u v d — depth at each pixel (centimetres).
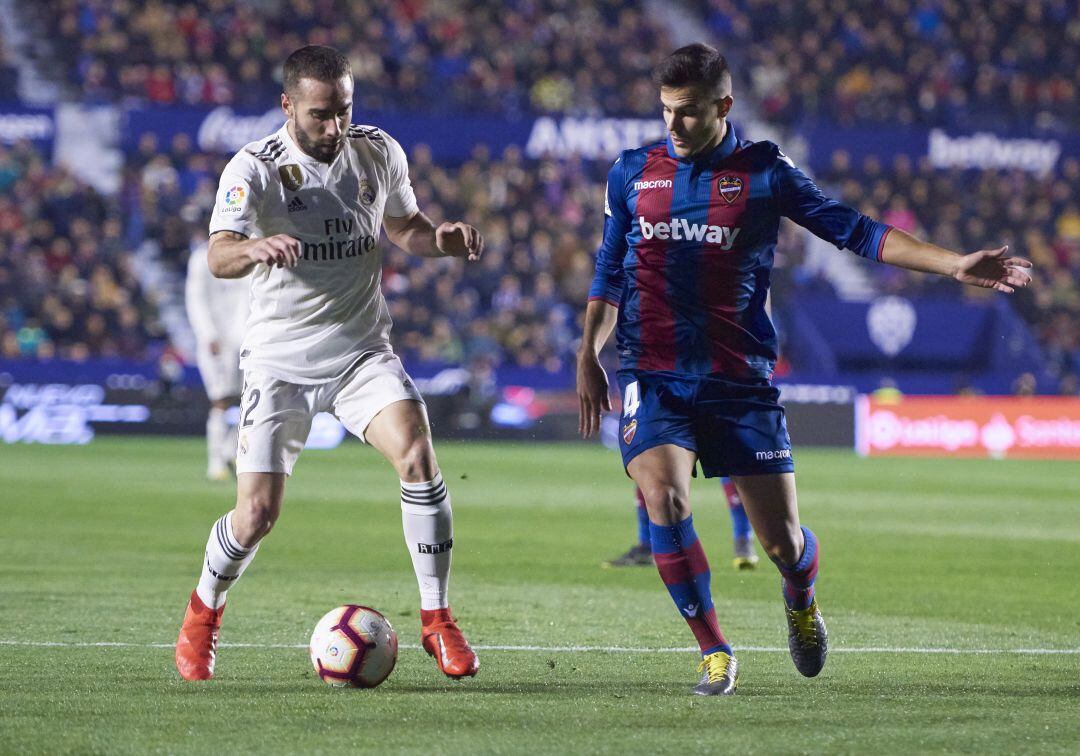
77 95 11194
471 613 2716
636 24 12231
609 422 9981
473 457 8638
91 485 5944
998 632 2545
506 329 10462
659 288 1933
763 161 1912
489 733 1562
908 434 9875
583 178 11531
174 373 9638
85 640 2298
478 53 11775
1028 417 9888
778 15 12719
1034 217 11969
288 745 1493
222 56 11244
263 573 3375
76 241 10256
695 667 2102
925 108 12150
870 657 2233
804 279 11481
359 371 2023
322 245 1981
